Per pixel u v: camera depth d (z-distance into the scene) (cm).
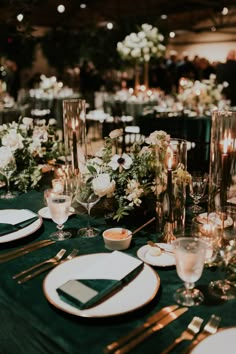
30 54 775
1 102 743
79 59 972
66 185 195
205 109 618
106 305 112
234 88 704
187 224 174
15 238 157
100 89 969
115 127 585
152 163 169
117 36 927
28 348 118
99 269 126
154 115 562
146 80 768
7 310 125
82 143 252
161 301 118
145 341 101
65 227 175
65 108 250
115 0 1054
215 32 1255
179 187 154
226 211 174
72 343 101
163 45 746
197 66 840
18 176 227
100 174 166
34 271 137
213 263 138
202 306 114
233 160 184
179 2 998
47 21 1029
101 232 168
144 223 176
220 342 96
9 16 527
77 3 995
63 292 113
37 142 242
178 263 111
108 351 97
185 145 159
